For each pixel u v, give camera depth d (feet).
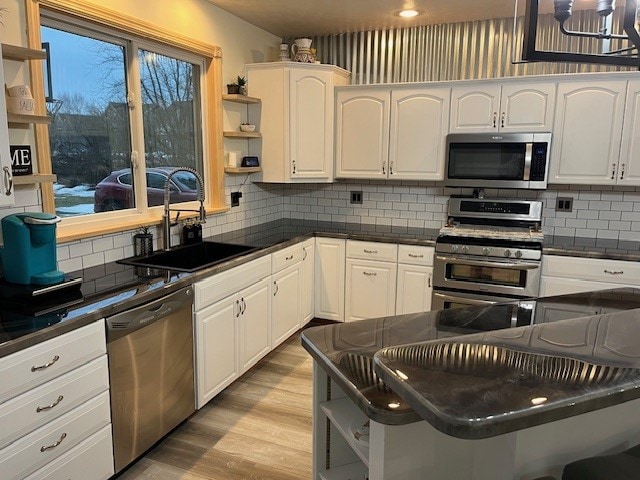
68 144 8.29
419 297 12.19
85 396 6.23
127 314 6.75
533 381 3.18
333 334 5.21
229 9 11.53
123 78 9.36
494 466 3.82
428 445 3.83
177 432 8.52
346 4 11.12
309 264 12.94
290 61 12.71
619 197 11.93
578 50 11.53
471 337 4.09
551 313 5.93
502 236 11.46
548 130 11.34
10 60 6.86
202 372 8.69
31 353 5.40
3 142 6.10
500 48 12.27
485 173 11.85
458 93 11.92
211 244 11.01
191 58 11.01
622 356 3.65
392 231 13.20
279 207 15.11
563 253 10.81
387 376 3.30
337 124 13.19
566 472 3.85
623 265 10.39
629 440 4.18
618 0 10.41
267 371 10.93
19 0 6.96
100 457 6.60
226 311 9.29
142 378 7.24
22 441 5.45
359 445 4.37
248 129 12.46
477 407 2.81
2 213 6.91
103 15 8.20
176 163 11.00
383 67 13.47
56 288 6.69
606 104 10.84
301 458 7.83
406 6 11.19
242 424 8.79
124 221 9.37
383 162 12.90
